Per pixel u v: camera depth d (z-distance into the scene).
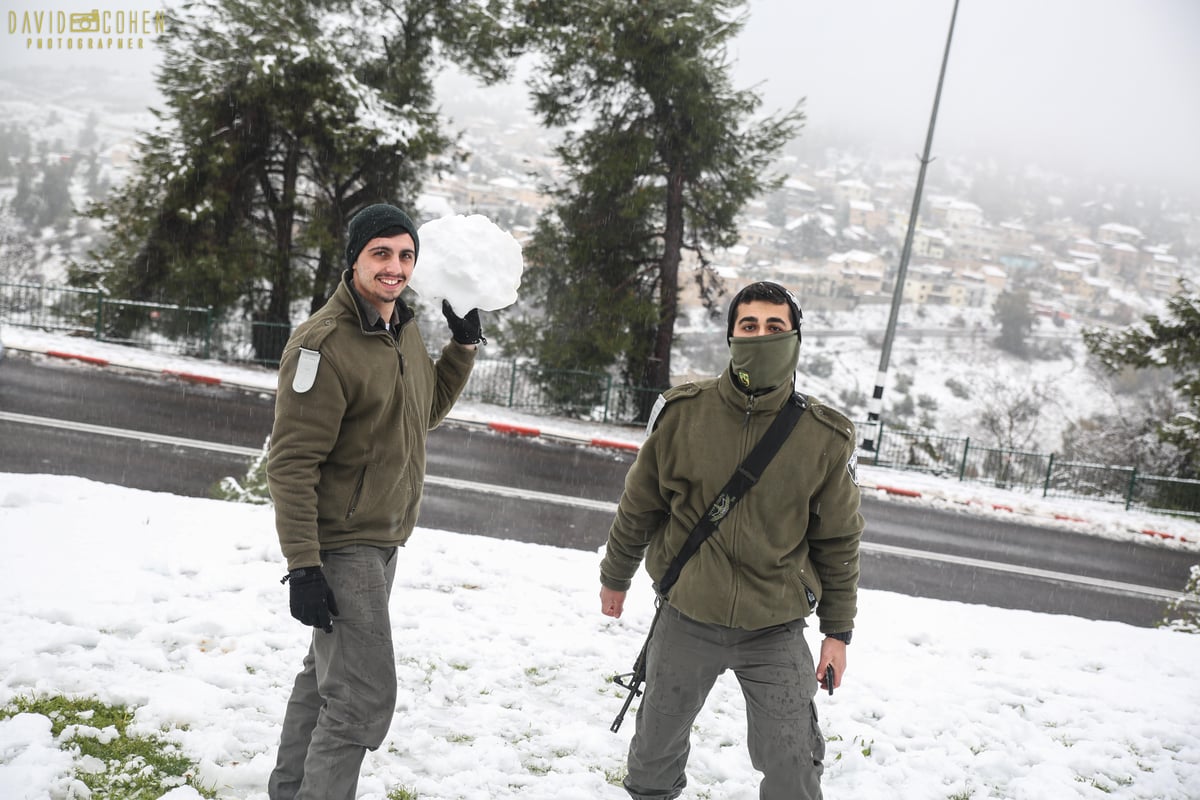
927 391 78.06
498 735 3.36
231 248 21.58
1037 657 5.40
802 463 2.31
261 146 22.08
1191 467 25.17
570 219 22.81
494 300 2.63
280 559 4.91
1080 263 157.88
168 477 9.96
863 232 148.00
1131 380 52.97
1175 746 4.19
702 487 2.36
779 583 2.35
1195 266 164.25
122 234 21.89
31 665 3.26
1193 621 9.07
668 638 2.45
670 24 21.11
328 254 22.55
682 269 24.39
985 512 16.70
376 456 2.30
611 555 2.69
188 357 19.81
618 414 22.28
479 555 5.66
